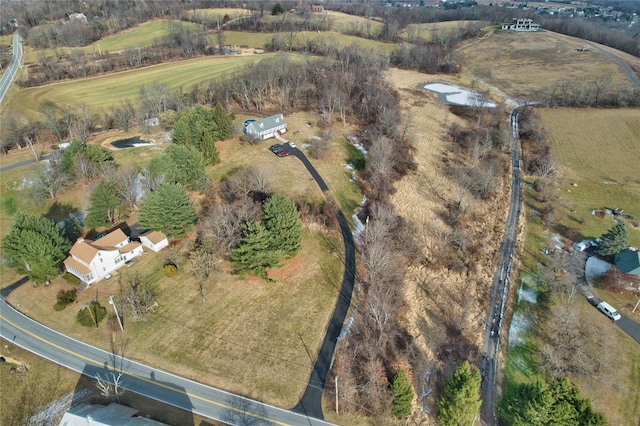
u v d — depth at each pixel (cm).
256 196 8275
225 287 6894
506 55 19988
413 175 10181
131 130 11425
